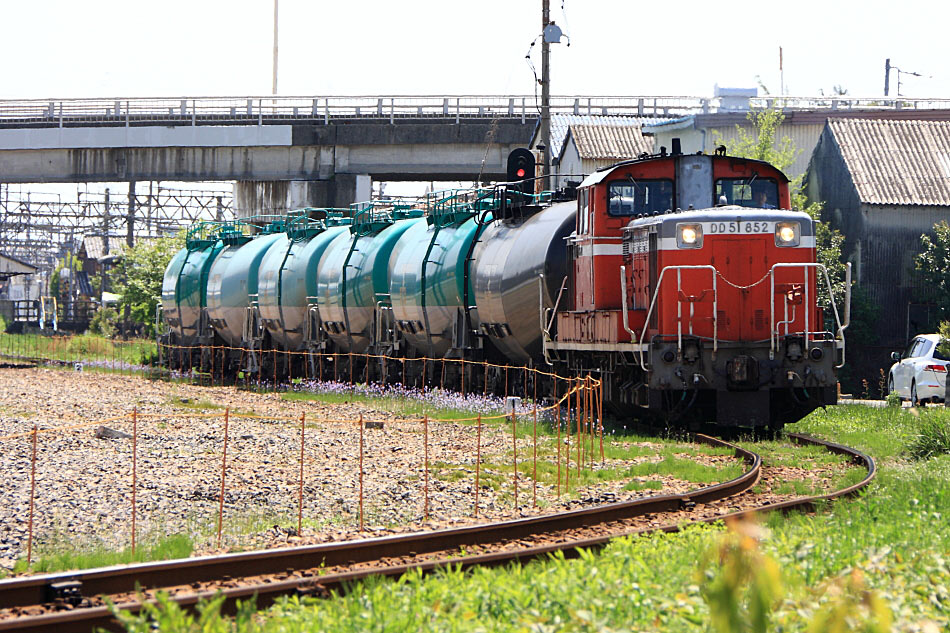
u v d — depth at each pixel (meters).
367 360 121.38
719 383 71.12
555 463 62.84
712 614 15.74
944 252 136.38
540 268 86.75
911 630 23.64
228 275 155.50
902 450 65.25
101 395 117.88
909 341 139.12
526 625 24.11
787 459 61.78
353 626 25.09
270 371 148.12
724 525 40.38
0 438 70.81
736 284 71.75
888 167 144.25
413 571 31.22
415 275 110.81
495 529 40.25
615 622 24.77
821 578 29.38
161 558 39.22
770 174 78.75
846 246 143.75
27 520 47.53
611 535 39.84
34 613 29.77
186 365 169.38
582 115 193.62
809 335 72.19
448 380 110.62
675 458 63.44
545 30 124.69
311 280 134.62
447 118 196.38
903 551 33.19
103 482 57.09
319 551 35.91
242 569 34.38
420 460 64.75
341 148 197.25
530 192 103.31
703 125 162.00
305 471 60.75
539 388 95.31
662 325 71.81
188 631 23.75
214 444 72.94
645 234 74.44
